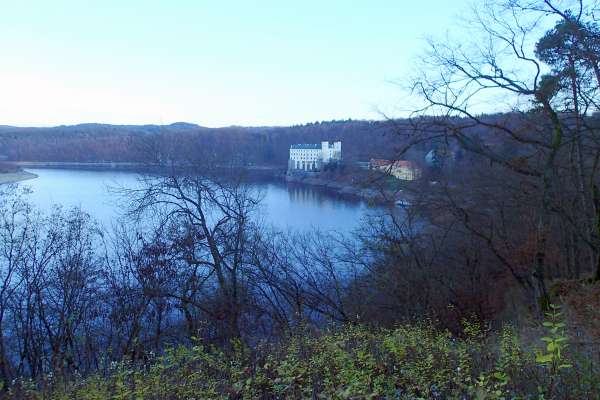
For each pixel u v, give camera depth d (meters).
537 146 12.10
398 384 4.75
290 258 17.95
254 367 5.70
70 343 12.05
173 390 5.07
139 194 19.08
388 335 7.85
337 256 18.52
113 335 12.80
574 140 11.06
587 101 11.27
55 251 14.01
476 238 17.44
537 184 13.69
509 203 17.28
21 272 13.63
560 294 11.73
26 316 13.29
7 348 12.75
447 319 15.02
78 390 5.73
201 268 16.52
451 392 4.33
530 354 4.83
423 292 15.92
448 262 18.50
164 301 13.34
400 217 19.59
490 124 11.05
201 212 15.50
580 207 15.30
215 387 5.20
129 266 14.23
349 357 5.20
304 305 15.51
